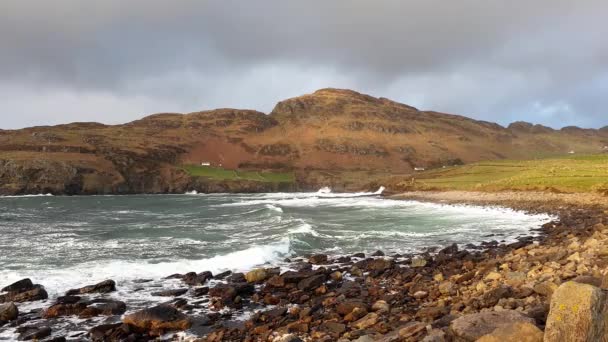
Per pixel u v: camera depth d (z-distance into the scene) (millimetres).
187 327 14867
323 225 43375
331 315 15195
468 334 8875
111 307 16391
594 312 6582
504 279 16969
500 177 97438
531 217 49062
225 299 17641
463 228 40750
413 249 29797
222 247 29531
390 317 14141
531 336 7586
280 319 15281
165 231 38156
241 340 13375
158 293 18812
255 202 88500
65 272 21953
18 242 31906
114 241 32281
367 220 48469
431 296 16672
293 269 23812
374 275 21688
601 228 30047
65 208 73312
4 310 15500
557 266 17484
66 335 14234
